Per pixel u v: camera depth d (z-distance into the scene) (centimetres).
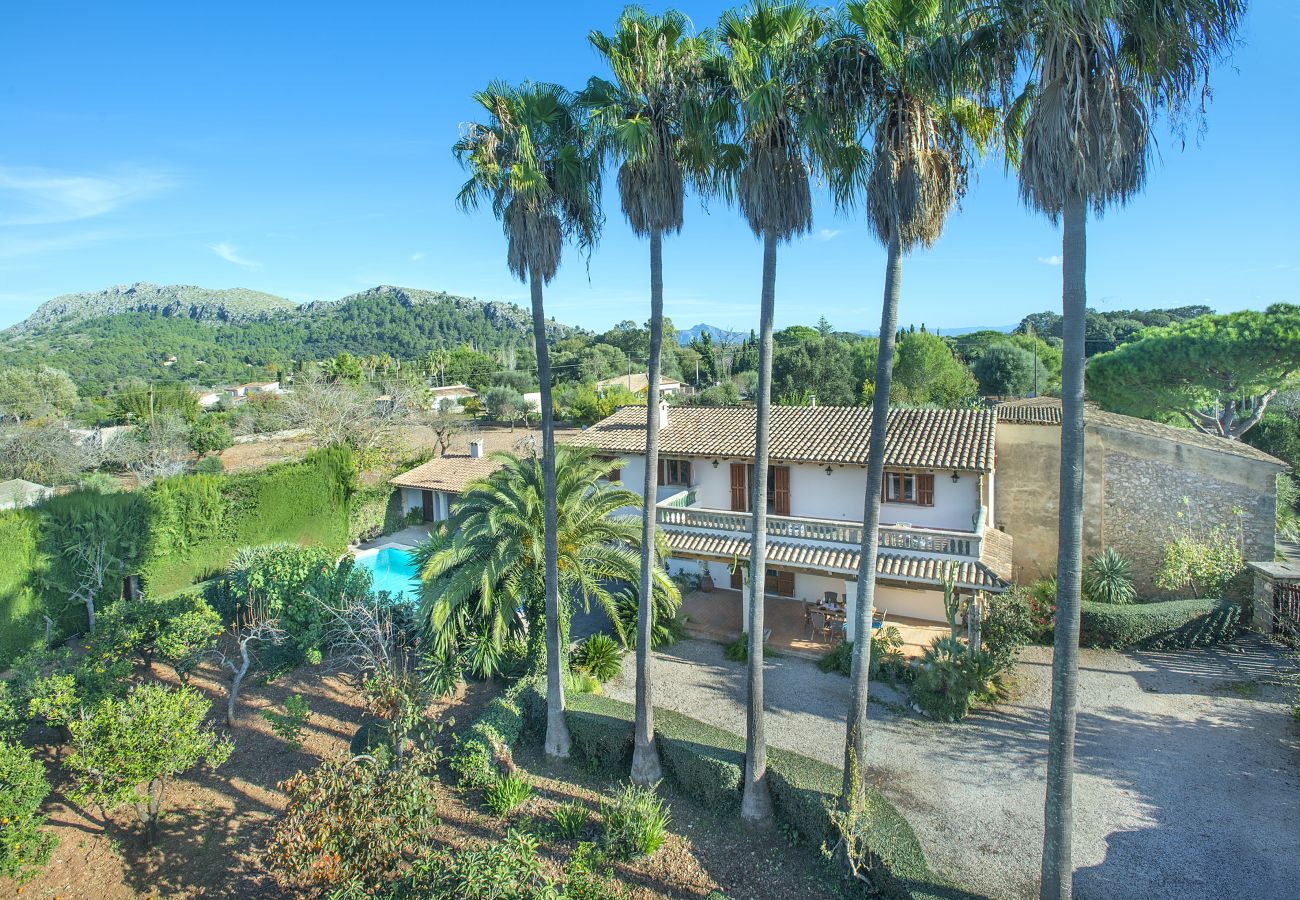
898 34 1044
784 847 1273
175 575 2550
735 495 2475
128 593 2455
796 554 2070
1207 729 1584
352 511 3584
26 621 2044
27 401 5697
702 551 2205
